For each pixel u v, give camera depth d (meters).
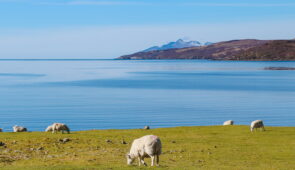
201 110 130.25
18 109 133.38
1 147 39.62
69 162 32.03
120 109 133.50
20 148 39.53
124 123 103.44
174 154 37.94
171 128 60.44
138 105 145.38
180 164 31.86
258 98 166.50
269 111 126.12
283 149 41.50
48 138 45.53
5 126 98.12
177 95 182.38
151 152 27.88
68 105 144.88
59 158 34.47
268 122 103.81
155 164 30.02
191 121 106.75
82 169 26.31
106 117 114.50
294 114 118.50
